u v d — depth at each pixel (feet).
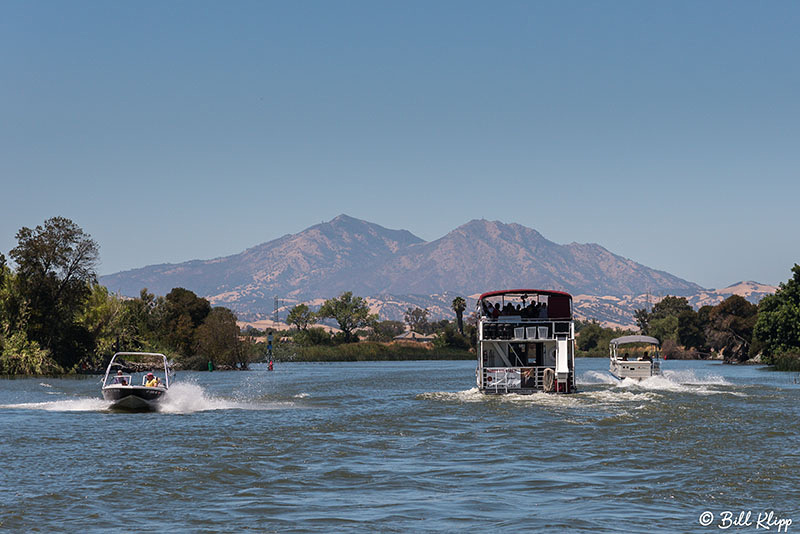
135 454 166.91
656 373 425.69
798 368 643.86
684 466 152.05
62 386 422.41
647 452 168.76
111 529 107.14
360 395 334.85
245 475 143.95
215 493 128.98
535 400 284.82
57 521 111.14
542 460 159.84
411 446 178.50
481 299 302.04
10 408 270.67
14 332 599.98
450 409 258.98
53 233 638.12
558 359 297.33
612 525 108.68
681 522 110.63
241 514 114.83
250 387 404.98
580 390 334.85
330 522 110.42
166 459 160.45
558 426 213.46
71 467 151.64
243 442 184.75
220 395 333.21
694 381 440.45
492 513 115.24
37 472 146.61
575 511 116.26
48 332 626.23
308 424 220.64
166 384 277.03
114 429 210.79
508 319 297.74
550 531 105.60
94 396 341.21
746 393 324.19
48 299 629.51
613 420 224.74
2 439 190.60
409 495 127.24
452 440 187.93
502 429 207.62
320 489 132.05
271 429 209.05
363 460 159.94
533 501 122.72
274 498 125.29
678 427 209.46
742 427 209.26
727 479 138.92
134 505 120.67
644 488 131.95
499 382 301.02
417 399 298.76
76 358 640.99
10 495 126.72
